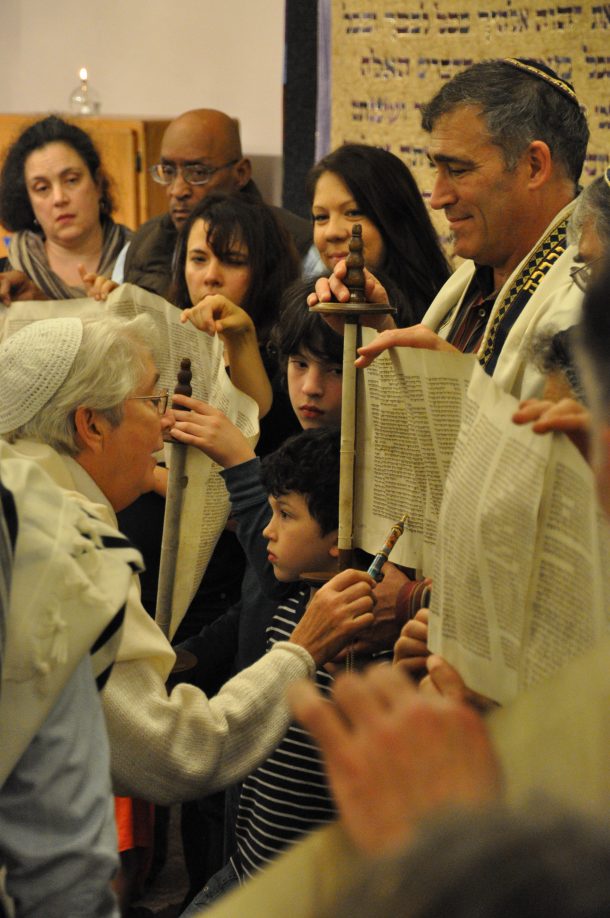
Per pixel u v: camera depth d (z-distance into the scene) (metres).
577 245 1.94
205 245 3.13
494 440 1.33
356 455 2.01
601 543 1.14
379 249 2.98
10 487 1.47
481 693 1.34
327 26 4.64
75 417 2.00
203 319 2.68
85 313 2.22
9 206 4.29
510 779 0.70
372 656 1.96
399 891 0.50
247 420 2.42
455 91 2.28
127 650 1.75
